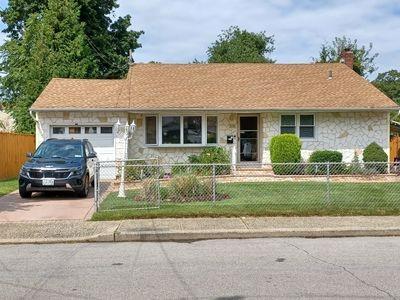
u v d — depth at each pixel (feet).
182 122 70.18
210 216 36.47
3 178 71.26
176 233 31.35
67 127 68.64
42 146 53.42
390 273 22.61
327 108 68.18
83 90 73.87
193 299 19.01
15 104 109.29
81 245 29.78
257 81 76.95
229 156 68.08
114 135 68.54
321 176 57.41
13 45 110.52
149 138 70.59
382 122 70.69
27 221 35.99
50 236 31.17
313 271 23.03
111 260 25.66
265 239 31.22
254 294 19.53
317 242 30.14
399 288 20.24
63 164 48.55
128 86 74.90
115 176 65.57
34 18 103.04
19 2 116.98
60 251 28.02
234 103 69.36
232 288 20.36
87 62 101.35
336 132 70.69
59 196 50.14
